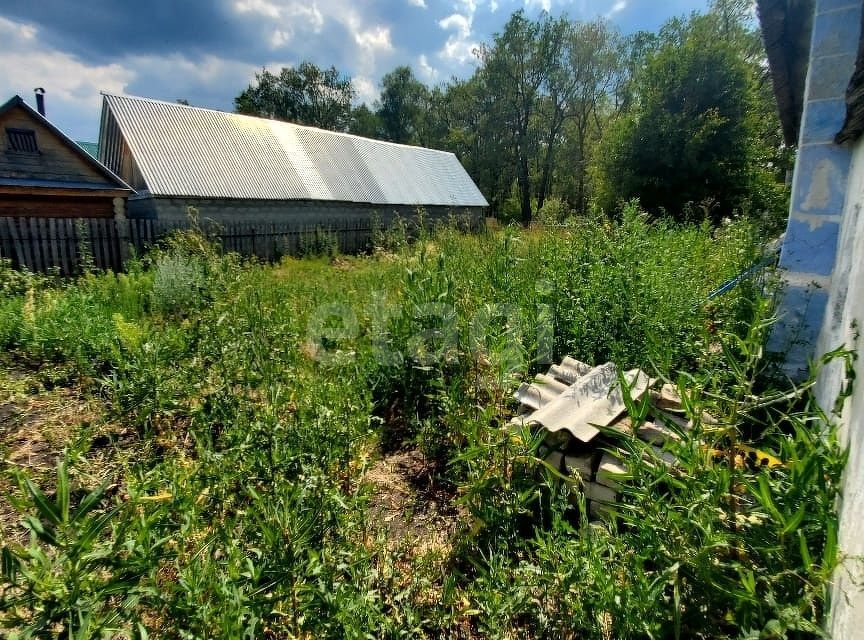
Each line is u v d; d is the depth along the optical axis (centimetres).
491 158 3616
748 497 178
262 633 164
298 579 170
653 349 292
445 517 268
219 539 181
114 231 1035
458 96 3978
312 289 653
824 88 351
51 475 282
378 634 172
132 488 176
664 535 164
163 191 1225
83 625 114
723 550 156
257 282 572
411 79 4903
